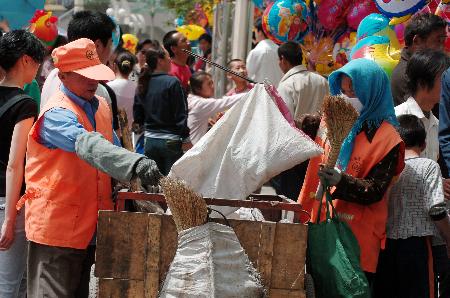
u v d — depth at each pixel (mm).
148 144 10367
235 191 4984
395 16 8508
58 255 5297
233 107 5094
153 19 28734
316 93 9305
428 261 5945
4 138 5867
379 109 5508
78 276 5434
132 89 10984
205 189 5016
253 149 4973
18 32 5984
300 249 4648
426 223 5867
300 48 9438
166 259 4633
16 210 5777
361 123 5512
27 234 5375
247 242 4641
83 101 5402
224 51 14203
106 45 6699
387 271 5977
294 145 4930
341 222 5129
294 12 10586
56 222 5270
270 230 4633
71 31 6625
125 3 27250
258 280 4559
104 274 4637
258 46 12008
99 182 5371
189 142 10539
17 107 5801
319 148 4930
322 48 10703
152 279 4625
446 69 6336
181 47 12273
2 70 5957
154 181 4652
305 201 5750
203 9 22688
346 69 5500
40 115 5258
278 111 5059
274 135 4977
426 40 7148
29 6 10844
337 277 4973
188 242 4453
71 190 5277
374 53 8258
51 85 6449
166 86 10250
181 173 5016
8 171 5750
